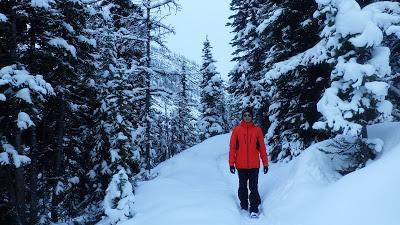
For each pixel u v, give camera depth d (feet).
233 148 27.50
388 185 17.51
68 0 43.34
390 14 24.64
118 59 58.23
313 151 27.37
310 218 20.29
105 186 48.37
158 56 64.90
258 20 81.25
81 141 53.67
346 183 20.42
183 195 30.60
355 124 21.83
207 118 130.31
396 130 24.23
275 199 26.35
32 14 41.06
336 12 23.99
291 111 42.47
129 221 25.88
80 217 47.16
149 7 62.34
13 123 39.55
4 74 35.29
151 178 52.44
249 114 27.50
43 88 35.81
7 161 35.70
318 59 32.12
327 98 23.02
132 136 48.65
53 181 50.65
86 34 50.26
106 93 49.47
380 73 22.27
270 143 48.67
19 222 39.19
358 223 16.94
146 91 64.54
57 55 43.91
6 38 40.65
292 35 42.50
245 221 24.76
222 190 33.12
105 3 62.39
